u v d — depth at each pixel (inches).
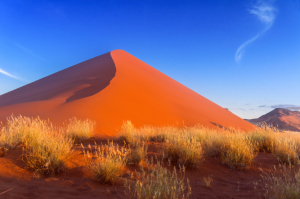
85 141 337.1
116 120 655.1
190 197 124.5
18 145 194.5
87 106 698.2
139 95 967.6
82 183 138.8
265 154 293.0
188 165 203.9
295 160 226.8
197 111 1105.4
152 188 104.7
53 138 192.5
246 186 156.9
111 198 114.8
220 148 247.3
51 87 1243.2
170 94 1234.0
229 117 1302.9
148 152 245.4
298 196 104.6
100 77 1144.2
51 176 149.8
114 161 161.8
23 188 120.2
